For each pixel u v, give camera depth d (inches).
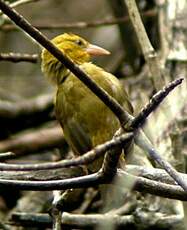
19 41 716.7
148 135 459.8
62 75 447.8
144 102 522.0
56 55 279.4
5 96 642.8
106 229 353.4
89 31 718.5
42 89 684.7
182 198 319.3
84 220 408.5
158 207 420.8
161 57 526.9
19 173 346.0
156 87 429.1
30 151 563.8
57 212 377.4
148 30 583.8
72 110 422.6
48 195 518.3
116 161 294.0
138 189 319.3
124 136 270.4
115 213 426.3
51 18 745.0
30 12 746.2
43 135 565.9
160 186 318.7
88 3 754.2
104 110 413.4
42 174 348.8
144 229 408.2
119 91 421.7
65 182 302.4
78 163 265.3
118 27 612.7
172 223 405.4
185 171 427.5
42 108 601.9
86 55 495.2
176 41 526.9
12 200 537.0
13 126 598.2
